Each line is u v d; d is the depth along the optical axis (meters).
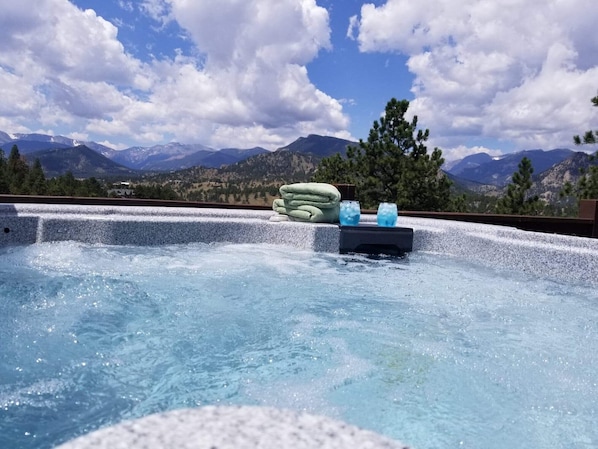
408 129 15.69
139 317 2.99
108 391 2.02
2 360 2.26
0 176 68.12
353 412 1.92
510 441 1.73
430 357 2.52
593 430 1.83
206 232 5.62
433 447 1.68
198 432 0.70
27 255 4.51
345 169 16.97
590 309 3.47
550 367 2.43
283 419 0.76
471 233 5.39
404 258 5.30
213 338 2.71
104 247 5.09
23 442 1.61
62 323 2.79
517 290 3.97
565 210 13.14
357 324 3.04
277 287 3.89
